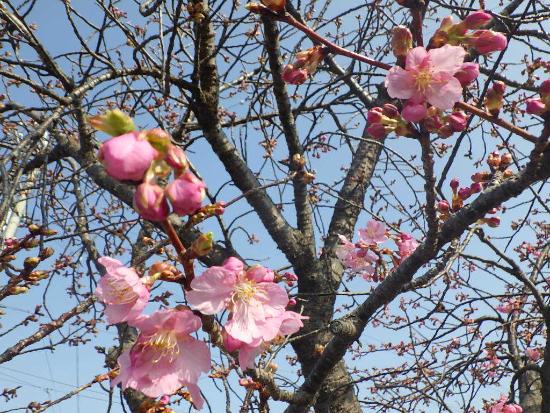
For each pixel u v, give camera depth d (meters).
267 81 4.62
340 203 4.82
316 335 3.87
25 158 2.12
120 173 1.09
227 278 1.40
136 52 3.19
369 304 2.58
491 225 2.41
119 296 1.37
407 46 1.57
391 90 1.56
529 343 5.98
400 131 1.68
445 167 2.90
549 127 1.68
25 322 3.53
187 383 1.35
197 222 1.50
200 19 3.06
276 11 1.62
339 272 4.44
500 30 4.29
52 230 2.70
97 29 3.47
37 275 2.73
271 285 1.48
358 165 4.98
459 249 3.00
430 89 1.55
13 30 3.93
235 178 3.85
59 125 4.32
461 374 4.73
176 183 1.13
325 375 2.60
